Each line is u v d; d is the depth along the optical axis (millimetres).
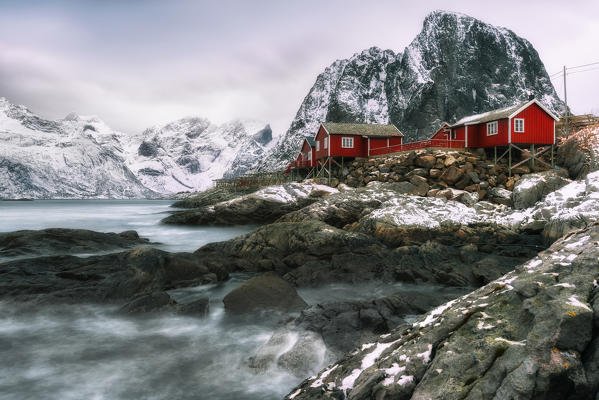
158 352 8398
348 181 36594
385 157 37812
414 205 21422
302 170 55250
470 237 18016
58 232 18828
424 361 4355
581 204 16953
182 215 34844
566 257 4863
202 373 7488
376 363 4820
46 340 8930
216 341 8977
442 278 13547
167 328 9688
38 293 10969
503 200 26094
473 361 3934
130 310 10234
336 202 25078
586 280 4113
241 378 7277
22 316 10078
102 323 9930
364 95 161875
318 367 7152
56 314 10258
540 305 4035
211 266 14398
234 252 17422
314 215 24438
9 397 6598
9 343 8734
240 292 10977
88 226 35125
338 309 8984
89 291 11102
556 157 34188
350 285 13617
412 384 4168
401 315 9125
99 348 8562
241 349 8562
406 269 14094
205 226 33562
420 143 38062
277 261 16109
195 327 9773
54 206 94938
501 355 3855
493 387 3631
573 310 3668
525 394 3400
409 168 32250
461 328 4480
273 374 7270
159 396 6699
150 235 28734
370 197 25234
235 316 10289
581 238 5238
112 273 12195
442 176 29719
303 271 14422
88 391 6836
